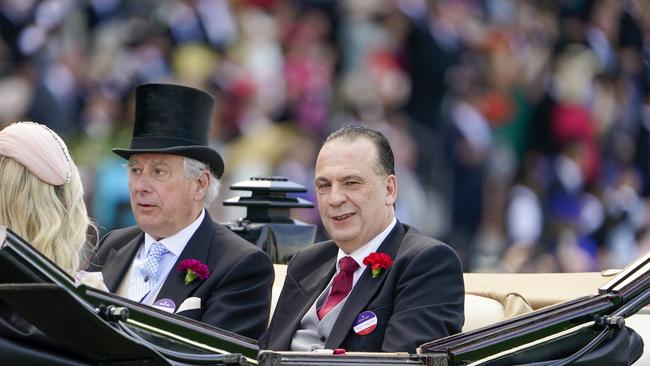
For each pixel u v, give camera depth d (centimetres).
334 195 1777
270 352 1395
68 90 4116
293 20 4381
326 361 1406
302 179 4312
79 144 4088
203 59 4262
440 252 1759
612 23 4906
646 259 1570
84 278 1556
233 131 4272
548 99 4734
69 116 4109
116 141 4125
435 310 1709
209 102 1966
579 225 4691
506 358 1435
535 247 4594
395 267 1756
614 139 4869
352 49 4444
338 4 4431
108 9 4184
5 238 1206
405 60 4506
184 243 1944
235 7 4309
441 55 4531
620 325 1459
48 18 4112
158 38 4228
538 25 4762
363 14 4456
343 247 1809
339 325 1745
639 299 1505
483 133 4575
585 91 4806
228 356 1341
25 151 1531
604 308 1483
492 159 4584
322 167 1792
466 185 4516
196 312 1855
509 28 4697
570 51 4806
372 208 1786
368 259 1762
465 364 1436
